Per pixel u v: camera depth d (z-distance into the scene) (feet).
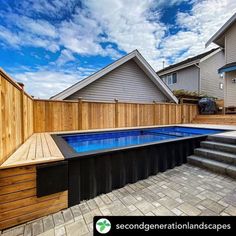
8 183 6.98
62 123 20.80
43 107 19.60
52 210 7.84
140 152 11.50
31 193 7.41
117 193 9.69
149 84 32.81
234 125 26.25
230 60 33.01
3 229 6.86
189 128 25.21
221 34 33.96
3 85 7.70
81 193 8.99
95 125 23.13
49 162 7.82
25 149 10.41
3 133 7.62
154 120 28.73
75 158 8.53
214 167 12.66
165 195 9.29
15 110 9.95
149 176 12.02
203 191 9.66
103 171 9.77
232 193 9.39
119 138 22.88
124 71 29.76
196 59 44.91
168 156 13.37
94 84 26.81
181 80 49.14
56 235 6.53
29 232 6.70
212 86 47.32
